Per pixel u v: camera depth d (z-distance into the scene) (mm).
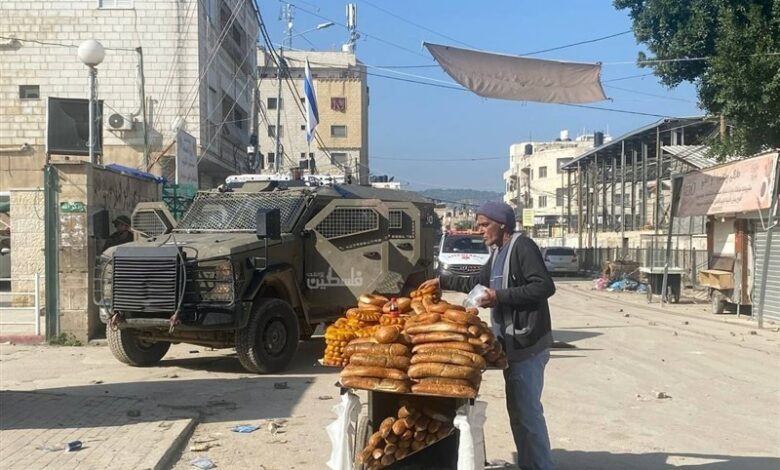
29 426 7273
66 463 6078
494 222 5535
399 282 11898
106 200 14070
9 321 14992
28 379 10000
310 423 7797
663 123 32875
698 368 11336
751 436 7410
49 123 22234
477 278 5914
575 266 44156
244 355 10383
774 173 16750
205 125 29078
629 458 6656
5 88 27781
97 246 13289
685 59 20172
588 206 53125
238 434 7348
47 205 13008
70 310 13062
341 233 11742
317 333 14781
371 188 13656
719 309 20422
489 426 7848
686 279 30094
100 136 22766
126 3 28094
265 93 67000
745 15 18750
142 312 10094
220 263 10117
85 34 27969
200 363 11594
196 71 28188
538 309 5422
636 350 13219
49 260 13031
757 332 16109
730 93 18391
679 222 31344
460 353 4664
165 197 19781
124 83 27938
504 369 5449
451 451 5535
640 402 8945
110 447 6543
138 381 9953
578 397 9203
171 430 7137
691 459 6633
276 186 12273
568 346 13406
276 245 10906
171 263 9945
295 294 11234
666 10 21094
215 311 10062
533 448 5473
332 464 5039
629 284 30828
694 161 29047
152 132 27938
